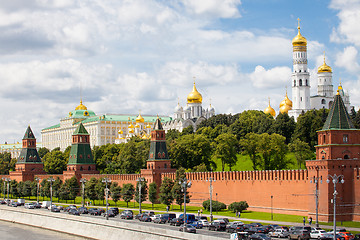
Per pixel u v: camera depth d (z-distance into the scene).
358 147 154.25
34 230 176.12
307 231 120.12
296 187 164.25
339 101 156.75
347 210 151.12
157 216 158.25
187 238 116.69
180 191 189.75
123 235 138.12
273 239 119.31
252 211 179.62
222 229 137.62
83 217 160.12
